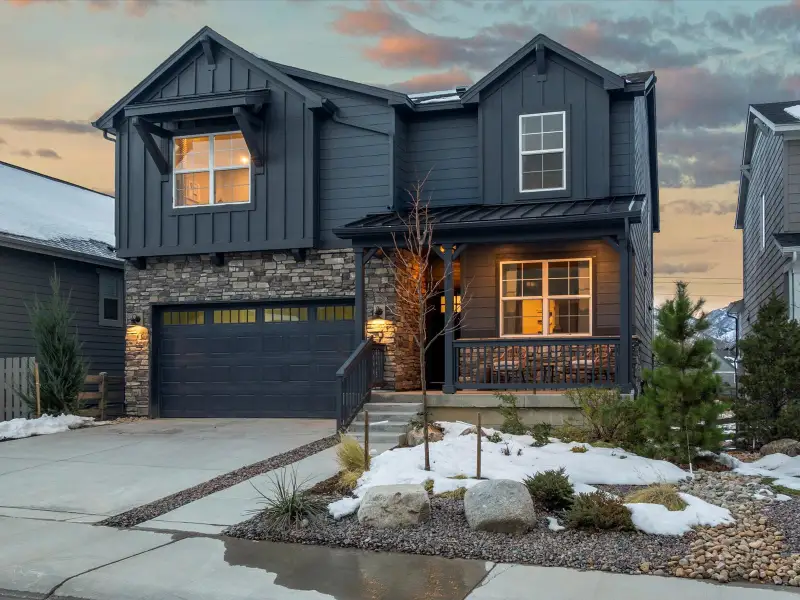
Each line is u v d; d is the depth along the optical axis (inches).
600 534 267.0
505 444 390.0
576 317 558.3
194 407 636.1
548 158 578.9
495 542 261.4
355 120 600.7
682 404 372.5
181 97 597.0
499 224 496.7
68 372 610.2
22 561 258.4
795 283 581.6
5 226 704.4
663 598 211.9
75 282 767.1
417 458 362.9
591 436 422.9
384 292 568.7
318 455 418.3
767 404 443.8
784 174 619.5
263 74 609.9
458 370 531.8
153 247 632.4
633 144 573.0
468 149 605.0
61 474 393.7
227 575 241.1
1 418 601.6
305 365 611.2
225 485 358.3
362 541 267.0
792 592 214.7
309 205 594.9
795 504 292.4
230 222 614.2
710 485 324.5
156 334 646.5
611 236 491.8
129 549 269.3
